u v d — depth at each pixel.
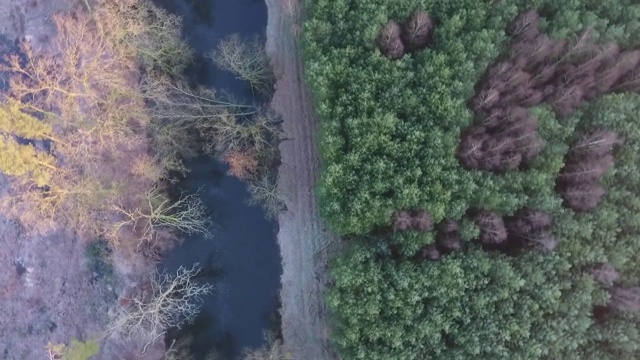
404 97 28.16
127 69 33.78
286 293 33.44
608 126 27.19
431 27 28.94
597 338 26.62
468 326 27.12
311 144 33.66
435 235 28.25
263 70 33.34
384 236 29.16
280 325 33.44
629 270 27.06
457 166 27.80
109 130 33.12
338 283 28.19
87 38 33.19
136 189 34.12
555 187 28.23
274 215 34.06
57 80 32.59
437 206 27.09
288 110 34.03
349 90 28.72
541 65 28.33
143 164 33.66
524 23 27.91
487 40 27.64
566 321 26.31
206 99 32.78
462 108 27.59
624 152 27.20
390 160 28.11
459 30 28.53
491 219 27.17
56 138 33.56
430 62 28.03
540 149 27.25
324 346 32.50
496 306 27.08
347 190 28.70
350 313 27.53
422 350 27.36
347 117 28.75
